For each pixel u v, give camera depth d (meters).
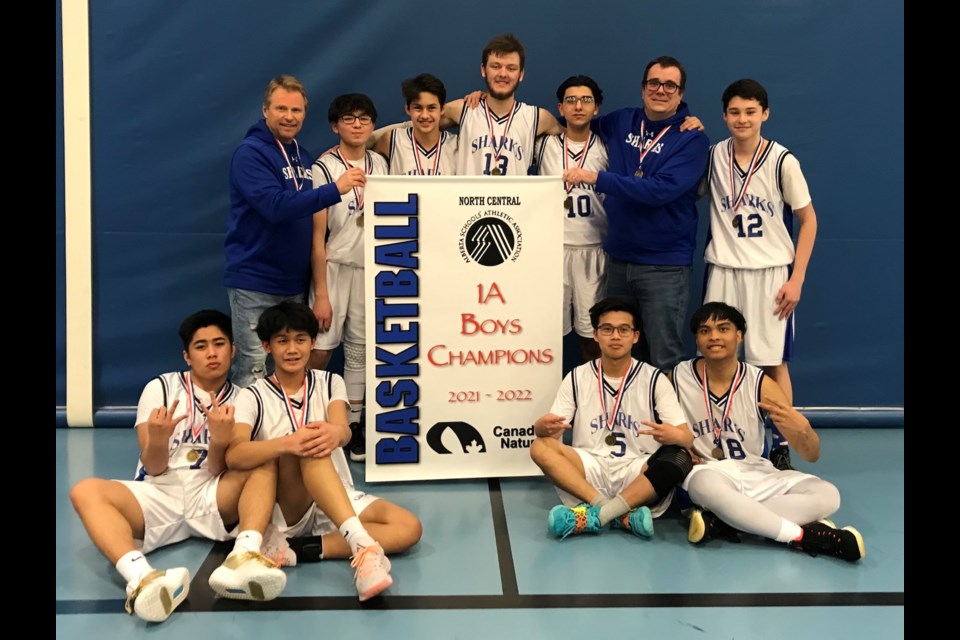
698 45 3.97
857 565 2.72
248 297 3.50
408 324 3.40
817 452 3.01
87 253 4.02
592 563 2.73
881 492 3.36
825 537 2.77
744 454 3.11
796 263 3.50
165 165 4.01
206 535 2.83
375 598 2.49
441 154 3.72
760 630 2.31
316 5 3.92
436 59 3.97
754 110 3.38
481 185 3.38
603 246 3.76
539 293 3.43
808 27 3.95
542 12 3.94
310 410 2.92
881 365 4.21
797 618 2.38
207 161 4.02
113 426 4.13
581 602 2.47
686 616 2.39
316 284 3.63
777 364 3.58
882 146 4.04
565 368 4.25
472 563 2.73
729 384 3.12
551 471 3.08
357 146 3.61
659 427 2.97
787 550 2.84
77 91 3.92
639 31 3.96
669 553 2.81
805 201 3.47
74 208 3.99
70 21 3.87
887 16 3.94
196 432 2.92
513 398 3.46
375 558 2.49
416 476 3.44
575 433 3.25
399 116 4.02
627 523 2.95
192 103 3.97
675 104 3.48
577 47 3.97
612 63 3.98
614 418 3.18
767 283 3.54
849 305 4.17
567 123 3.73
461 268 3.40
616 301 3.14
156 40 3.92
